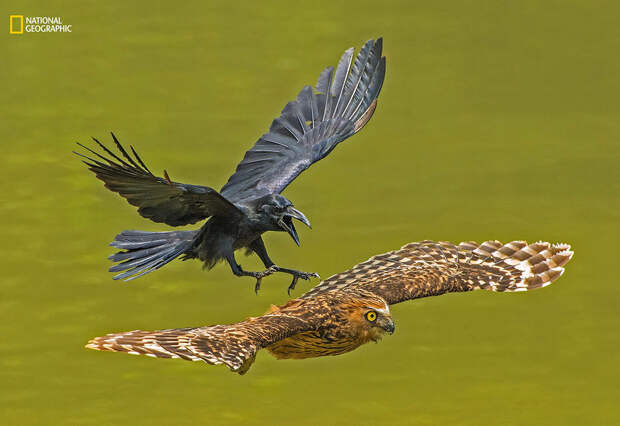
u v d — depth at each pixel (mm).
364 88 16109
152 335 11633
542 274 15008
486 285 14789
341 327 13664
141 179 11969
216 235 13367
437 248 15430
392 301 14242
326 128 15766
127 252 13445
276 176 15062
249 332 12367
